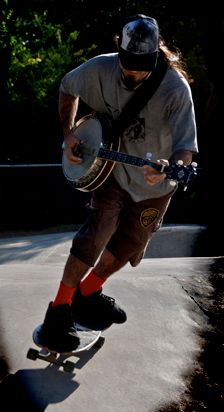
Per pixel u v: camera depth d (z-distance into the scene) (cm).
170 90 280
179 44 1485
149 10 1477
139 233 307
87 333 311
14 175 1133
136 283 410
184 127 279
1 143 1299
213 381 316
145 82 280
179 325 367
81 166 302
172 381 311
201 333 363
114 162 294
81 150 304
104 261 316
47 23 1453
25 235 1072
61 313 293
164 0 1466
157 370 318
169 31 1483
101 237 299
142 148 295
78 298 321
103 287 398
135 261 320
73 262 297
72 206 1170
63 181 1159
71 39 1441
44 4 1396
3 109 1265
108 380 301
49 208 1159
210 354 341
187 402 296
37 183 1148
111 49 1582
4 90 1240
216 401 300
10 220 1134
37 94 1271
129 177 297
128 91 286
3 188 1128
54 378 294
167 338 350
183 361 331
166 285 414
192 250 917
